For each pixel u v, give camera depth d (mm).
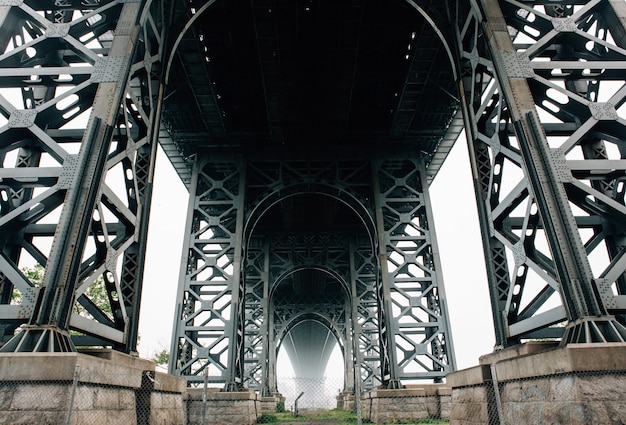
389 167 29000
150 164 11891
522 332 9969
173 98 24750
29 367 6531
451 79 23578
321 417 26719
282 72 22719
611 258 10812
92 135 9320
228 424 19219
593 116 9914
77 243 8352
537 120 9797
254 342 41844
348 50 21500
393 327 23625
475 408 9148
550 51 12578
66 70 10312
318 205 34969
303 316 57281
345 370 46125
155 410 9070
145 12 11680
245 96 25328
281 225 39656
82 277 8945
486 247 11758
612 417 6195
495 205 11703
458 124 26594
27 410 6320
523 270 10352
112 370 7547
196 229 26828
